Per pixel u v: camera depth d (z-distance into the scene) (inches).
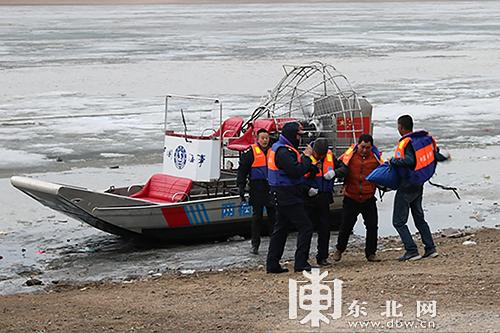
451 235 631.8
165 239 620.4
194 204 607.5
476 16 5073.8
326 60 2139.5
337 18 4776.1
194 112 1306.6
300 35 3164.4
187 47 2554.1
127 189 664.4
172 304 423.8
